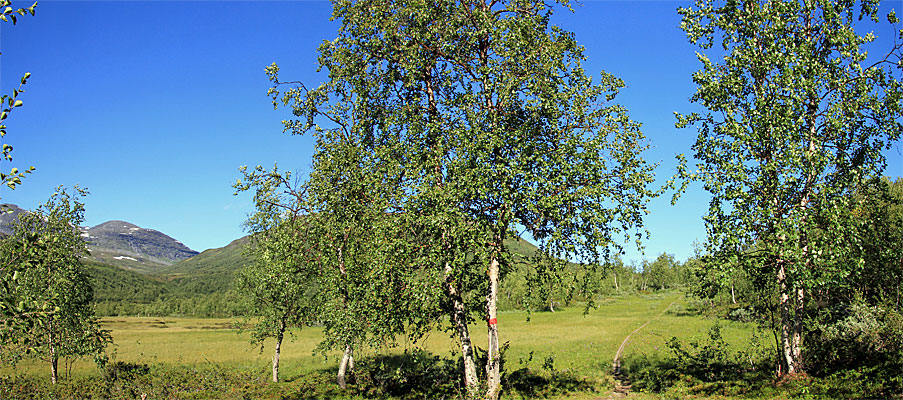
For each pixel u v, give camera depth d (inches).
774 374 690.2
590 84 638.5
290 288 994.1
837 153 650.2
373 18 687.7
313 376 1106.7
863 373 587.5
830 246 593.9
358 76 716.0
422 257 604.7
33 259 339.3
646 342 1480.1
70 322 1037.2
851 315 712.4
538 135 644.1
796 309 665.0
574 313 3157.0
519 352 1461.6
